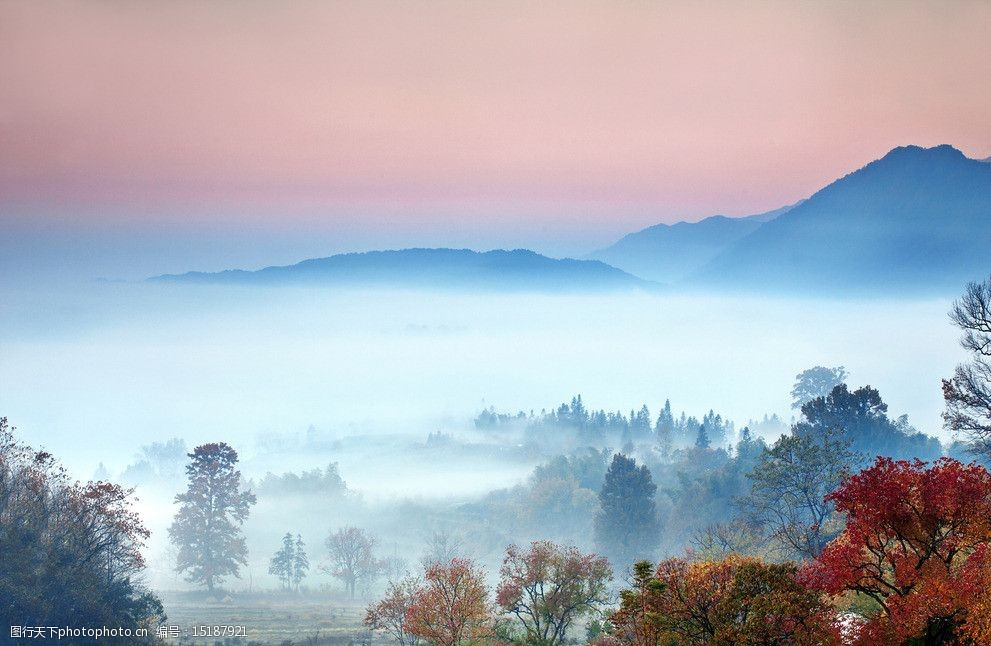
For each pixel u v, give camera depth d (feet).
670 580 100.68
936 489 97.19
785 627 91.45
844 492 102.58
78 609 211.41
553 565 171.12
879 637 92.43
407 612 168.66
